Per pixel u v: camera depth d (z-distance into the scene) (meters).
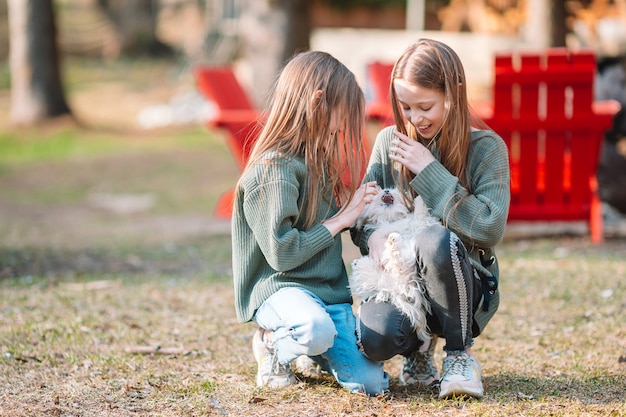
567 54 9.96
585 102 10.08
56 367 5.64
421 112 4.79
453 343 4.73
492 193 4.80
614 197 11.86
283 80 4.90
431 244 4.55
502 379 5.32
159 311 7.33
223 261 10.72
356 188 4.96
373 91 12.27
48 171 23.31
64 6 48.22
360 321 4.73
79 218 17.17
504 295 7.64
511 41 21.45
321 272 4.90
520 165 10.31
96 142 27.20
